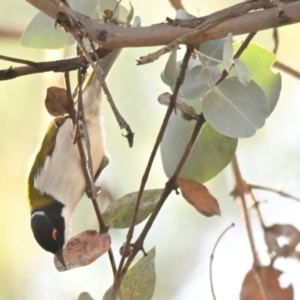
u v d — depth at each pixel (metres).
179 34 4.69
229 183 8.94
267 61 5.76
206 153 5.90
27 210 9.94
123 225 5.63
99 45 4.99
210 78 5.15
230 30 4.71
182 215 9.20
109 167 9.04
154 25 4.71
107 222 5.61
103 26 4.69
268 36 8.96
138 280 5.30
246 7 4.61
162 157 5.91
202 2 9.06
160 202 5.23
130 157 9.03
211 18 4.61
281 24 4.70
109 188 8.96
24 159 9.74
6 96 9.59
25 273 9.70
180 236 9.14
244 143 9.09
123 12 5.83
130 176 8.98
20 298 9.49
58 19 4.63
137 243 5.07
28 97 9.59
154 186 8.91
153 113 9.12
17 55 9.29
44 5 4.66
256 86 5.20
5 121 9.64
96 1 5.72
